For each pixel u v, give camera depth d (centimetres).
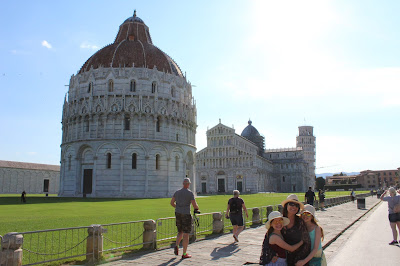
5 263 1188
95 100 8119
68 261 1486
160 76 8469
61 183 8506
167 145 8231
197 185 15312
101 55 8869
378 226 3019
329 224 3000
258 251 1734
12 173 13862
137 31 9731
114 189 7731
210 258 1570
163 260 1522
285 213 962
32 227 2422
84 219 2964
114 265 1425
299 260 912
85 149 8062
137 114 8050
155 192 7938
